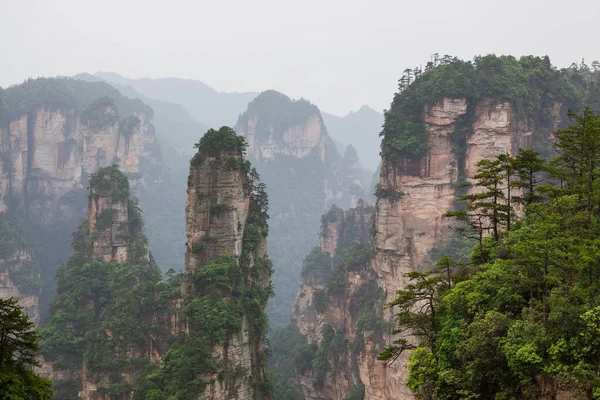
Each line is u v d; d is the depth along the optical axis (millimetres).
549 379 39219
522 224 56031
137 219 139125
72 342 112250
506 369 42094
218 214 92375
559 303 40062
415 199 113250
